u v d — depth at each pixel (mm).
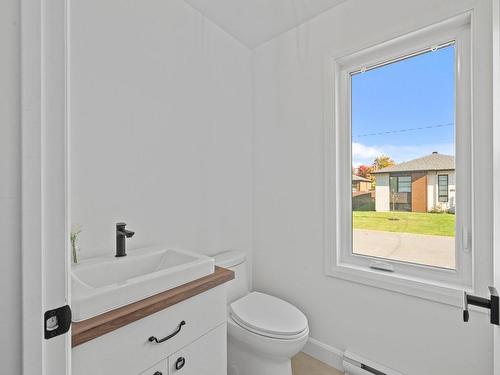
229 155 1895
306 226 1762
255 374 1354
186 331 984
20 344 378
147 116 1395
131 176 1324
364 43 1502
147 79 1396
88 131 1165
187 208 1602
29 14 389
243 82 2020
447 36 1308
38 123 397
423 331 1318
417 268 1401
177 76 1549
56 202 419
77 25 1134
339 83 1682
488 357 1149
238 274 1713
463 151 1269
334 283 1631
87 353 710
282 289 1893
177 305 952
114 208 1255
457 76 1287
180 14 1565
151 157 1413
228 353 1492
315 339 1712
